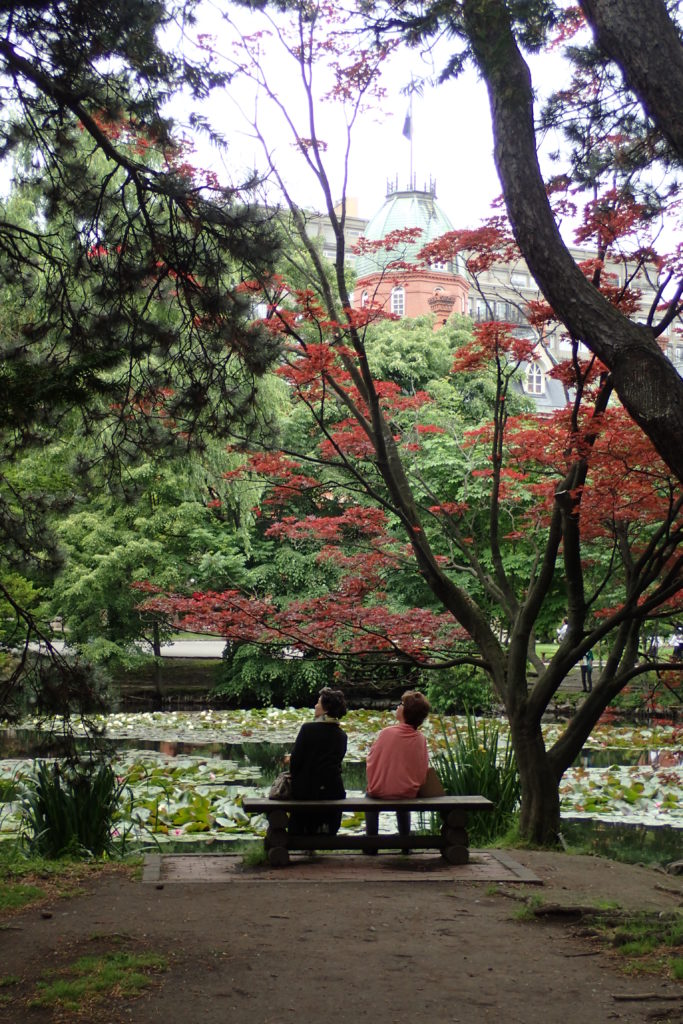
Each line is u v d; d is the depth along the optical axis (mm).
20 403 6395
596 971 4941
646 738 18984
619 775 14250
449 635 10289
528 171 5723
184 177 7453
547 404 55469
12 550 8242
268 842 7375
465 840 7516
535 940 5484
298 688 27062
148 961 4898
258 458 10094
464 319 34688
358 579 10695
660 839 10469
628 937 5434
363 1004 4426
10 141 7688
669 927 5586
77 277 7840
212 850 9289
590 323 5414
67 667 7992
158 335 7582
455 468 21156
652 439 5207
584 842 10297
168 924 5656
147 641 27484
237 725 21422
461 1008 4395
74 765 8086
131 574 25047
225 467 20516
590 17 5121
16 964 4910
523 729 9430
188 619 10148
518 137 5789
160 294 7863
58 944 5238
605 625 9125
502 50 5820
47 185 7961
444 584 10141
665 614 9797
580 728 9383
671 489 8602
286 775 7680
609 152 7617
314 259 10328
